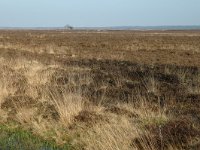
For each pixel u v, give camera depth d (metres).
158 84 15.65
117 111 11.52
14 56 28.52
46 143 9.68
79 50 36.28
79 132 10.08
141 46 42.16
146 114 10.89
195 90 14.16
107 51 35.41
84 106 12.05
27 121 11.21
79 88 13.93
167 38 65.25
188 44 45.72
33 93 13.68
